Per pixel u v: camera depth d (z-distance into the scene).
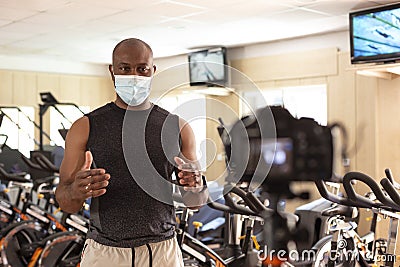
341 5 5.95
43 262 5.21
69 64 10.09
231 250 4.49
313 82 7.68
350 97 7.22
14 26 6.96
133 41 2.00
